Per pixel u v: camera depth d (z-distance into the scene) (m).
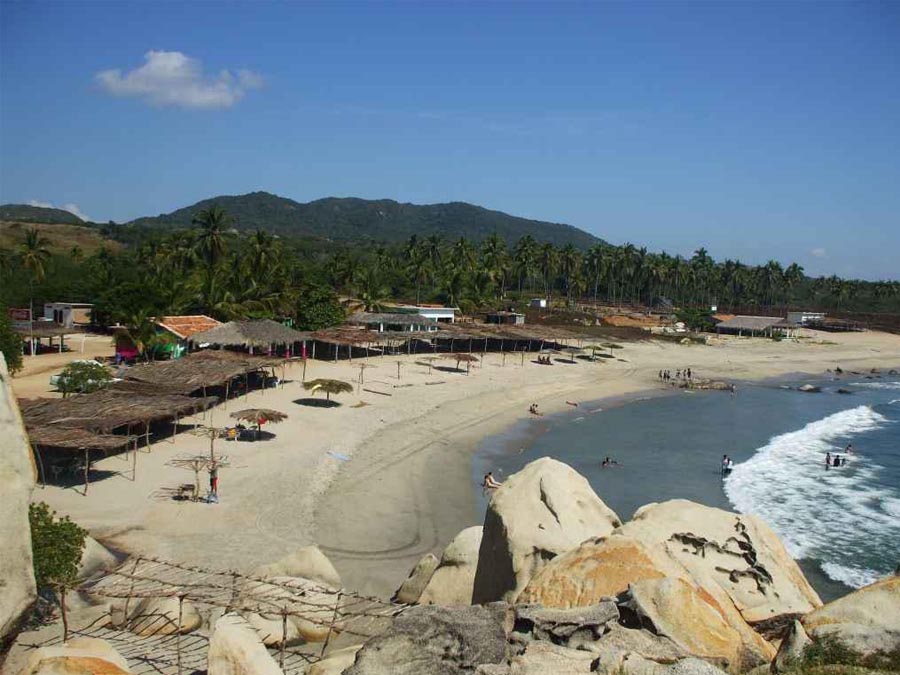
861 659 11.27
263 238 94.44
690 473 50.25
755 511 42.41
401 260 167.88
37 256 95.88
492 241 151.62
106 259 121.19
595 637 11.57
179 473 38.50
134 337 68.25
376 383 70.69
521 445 54.97
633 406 75.00
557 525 17.25
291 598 19.70
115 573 21.11
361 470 43.66
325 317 91.81
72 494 34.16
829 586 32.03
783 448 59.56
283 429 50.00
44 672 11.52
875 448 60.62
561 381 84.50
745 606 15.53
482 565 17.84
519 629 11.73
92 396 43.94
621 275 182.50
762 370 108.94
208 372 53.94
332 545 31.50
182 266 107.06
